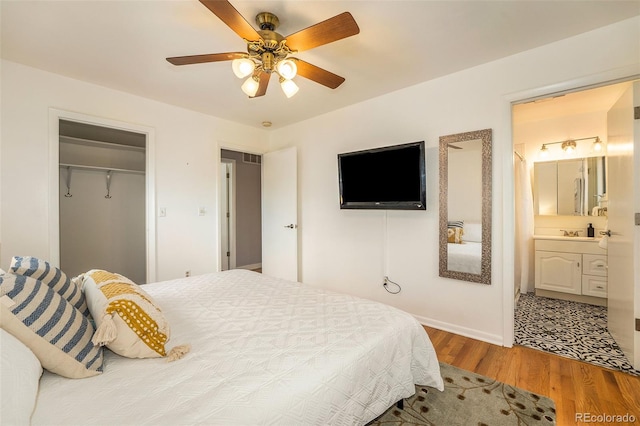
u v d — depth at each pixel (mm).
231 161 5355
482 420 1556
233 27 1511
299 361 1112
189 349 1186
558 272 3695
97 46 2139
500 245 2414
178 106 3379
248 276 2418
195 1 1667
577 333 2660
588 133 3725
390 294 3115
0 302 888
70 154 3469
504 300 2402
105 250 3705
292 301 1789
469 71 2533
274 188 4238
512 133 2367
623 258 2215
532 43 2146
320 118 3744
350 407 1123
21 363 821
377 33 2002
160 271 3254
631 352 2064
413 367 1568
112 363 1094
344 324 1449
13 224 2377
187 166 3477
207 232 3652
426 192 2797
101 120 2822
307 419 950
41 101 2500
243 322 1469
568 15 1825
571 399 1732
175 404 863
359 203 3160
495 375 1980
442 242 2709
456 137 2602
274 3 1686
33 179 2463
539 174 4047
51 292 1070
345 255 3521
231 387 949
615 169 2379
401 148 2783
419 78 2721
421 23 1892
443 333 2668
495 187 2430
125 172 3857
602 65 1963
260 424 838
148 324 1148
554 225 4047
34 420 780
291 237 3990
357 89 2953
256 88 1978
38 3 1666
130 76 2619
